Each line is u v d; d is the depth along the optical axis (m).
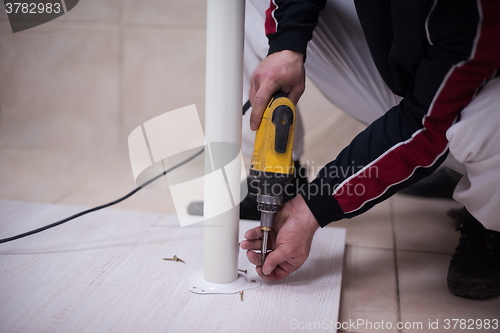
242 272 0.91
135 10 1.68
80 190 1.47
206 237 0.82
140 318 0.74
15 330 0.69
